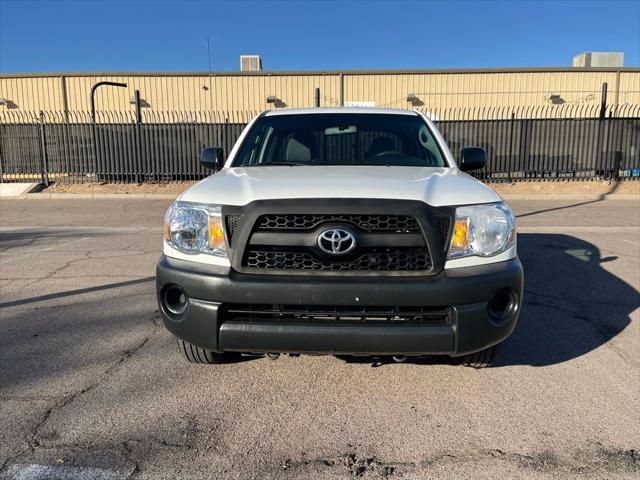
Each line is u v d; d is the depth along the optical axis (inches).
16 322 172.1
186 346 129.7
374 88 877.8
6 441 102.0
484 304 106.7
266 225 107.7
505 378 130.4
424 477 92.3
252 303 105.9
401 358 113.3
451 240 108.2
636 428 107.3
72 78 885.2
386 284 103.7
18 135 671.8
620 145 666.2
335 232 105.0
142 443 101.9
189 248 113.3
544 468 94.4
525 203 547.8
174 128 674.2
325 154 159.5
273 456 98.2
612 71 874.8
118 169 683.4
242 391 123.5
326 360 140.5
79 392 122.6
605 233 348.8
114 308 186.9
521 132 663.1
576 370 135.0
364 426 108.6
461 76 873.5
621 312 181.8
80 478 90.8
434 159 156.2
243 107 884.0
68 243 319.0
